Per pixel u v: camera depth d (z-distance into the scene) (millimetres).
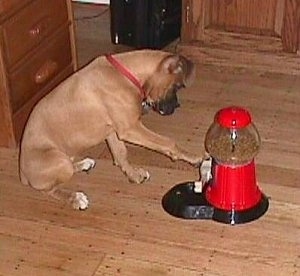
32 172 2701
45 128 2709
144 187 2840
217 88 3451
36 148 2703
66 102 2691
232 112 2500
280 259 2500
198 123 3215
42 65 3145
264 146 3041
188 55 3662
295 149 3023
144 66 2629
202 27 3592
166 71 2611
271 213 2684
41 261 2531
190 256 2525
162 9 3703
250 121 2502
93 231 2643
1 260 2539
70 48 3355
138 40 3783
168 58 2613
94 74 2664
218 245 2562
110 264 2506
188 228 2637
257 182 2838
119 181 2877
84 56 3771
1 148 3088
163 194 2803
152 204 2756
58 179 2719
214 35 3588
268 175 2877
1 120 3016
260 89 3436
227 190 2613
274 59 3539
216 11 3537
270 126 3170
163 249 2559
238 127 2480
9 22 2863
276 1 3422
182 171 2918
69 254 2553
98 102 2668
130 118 2682
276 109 3287
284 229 2617
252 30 3527
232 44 3578
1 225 2686
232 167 2574
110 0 3762
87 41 3920
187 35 3641
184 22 3611
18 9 2902
